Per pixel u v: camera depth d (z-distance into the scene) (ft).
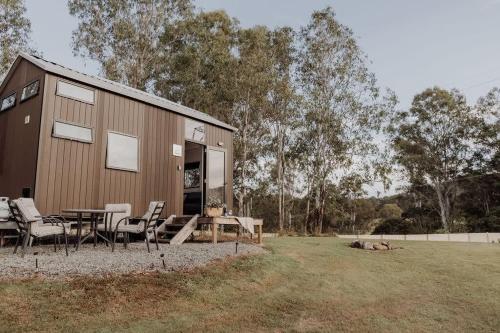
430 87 99.40
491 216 82.89
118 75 67.31
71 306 12.83
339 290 18.74
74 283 14.44
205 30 69.31
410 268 24.68
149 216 21.81
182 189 35.17
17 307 12.18
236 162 73.41
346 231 86.74
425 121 99.45
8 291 13.02
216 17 70.74
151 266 17.53
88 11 64.23
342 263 24.73
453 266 25.67
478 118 93.86
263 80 62.39
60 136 26.16
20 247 23.31
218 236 35.73
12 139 28.71
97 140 28.53
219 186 40.09
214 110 71.97
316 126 64.85
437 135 98.48
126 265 17.16
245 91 64.90
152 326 12.40
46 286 13.85
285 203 75.31
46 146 25.40
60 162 26.08
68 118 26.86
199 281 16.87
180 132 35.86
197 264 18.94
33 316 11.84
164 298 14.73
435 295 19.35
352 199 73.67
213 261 19.92
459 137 96.17
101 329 11.69
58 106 26.40
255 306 15.38
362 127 62.59
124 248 23.49
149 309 13.67
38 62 26.76
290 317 14.66
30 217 18.58
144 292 14.83
